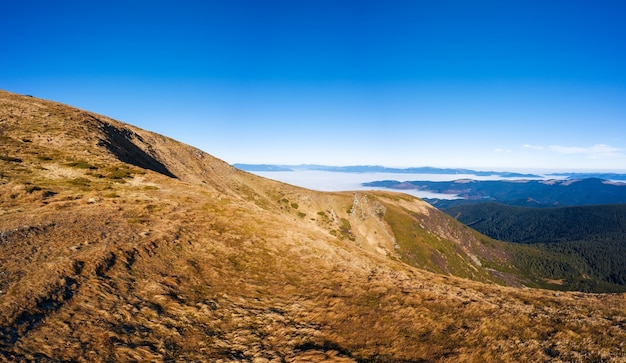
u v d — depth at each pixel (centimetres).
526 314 1888
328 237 3647
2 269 1481
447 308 1939
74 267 1612
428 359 1398
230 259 2383
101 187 3562
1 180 3108
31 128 5250
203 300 1717
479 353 1437
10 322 1125
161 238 2344
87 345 1134
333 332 1590
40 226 2164
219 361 1248
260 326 1577
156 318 1429
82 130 5944
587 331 1669
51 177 3603
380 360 1371
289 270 2406
